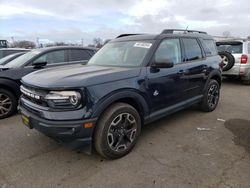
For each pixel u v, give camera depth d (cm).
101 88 277
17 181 262
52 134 265
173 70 374
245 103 588
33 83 286
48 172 279
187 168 281
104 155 296
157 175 268
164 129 408
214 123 437
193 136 377
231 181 254
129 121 313
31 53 567
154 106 352
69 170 283
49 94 266
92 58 432
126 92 301
